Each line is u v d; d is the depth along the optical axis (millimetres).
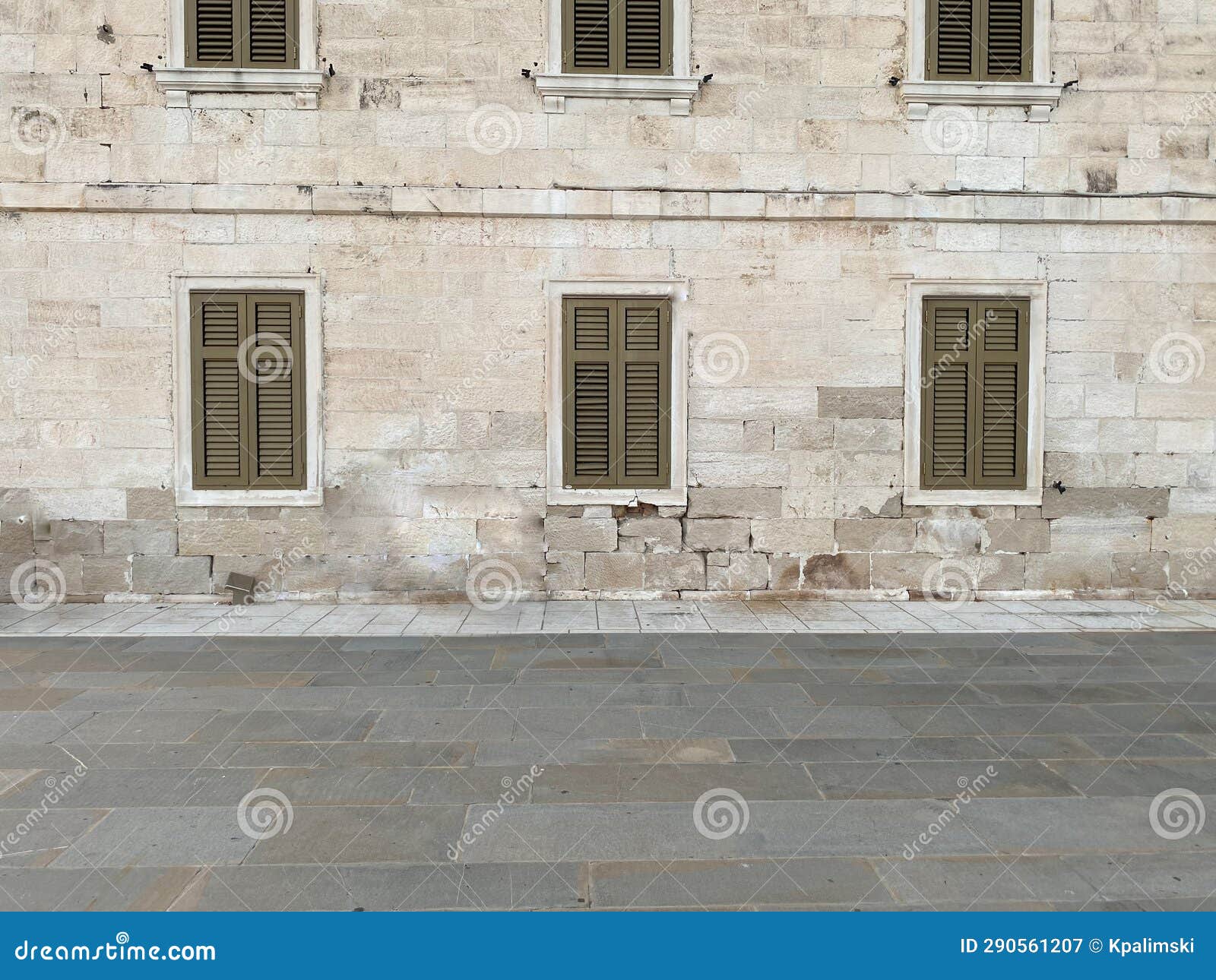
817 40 7805
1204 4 7863
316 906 2721
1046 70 7828
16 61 7453
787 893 2803
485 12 7645
